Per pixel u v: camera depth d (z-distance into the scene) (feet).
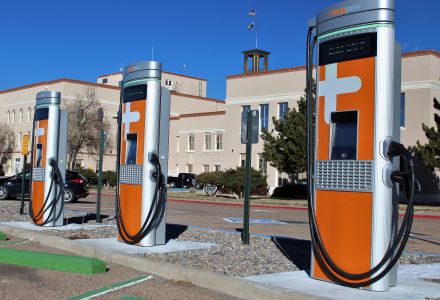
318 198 21.94
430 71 105.50
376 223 20.02
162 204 31.89
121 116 33.47
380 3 20.35
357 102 20.85
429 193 103.60
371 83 20.48
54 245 32.42
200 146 169.68
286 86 132.46
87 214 53.06
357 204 20.57
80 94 194.70
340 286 20.89
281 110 133.59
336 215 21.17
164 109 31.76
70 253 30.37
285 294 19.43
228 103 145.48
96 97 197.16
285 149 97.30
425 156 88.94
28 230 36.99
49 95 40.70
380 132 20.18
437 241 41.75
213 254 29.27
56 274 24.36
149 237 30.96
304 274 23.49
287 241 35.70
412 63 107.65
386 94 20.24
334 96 21.62
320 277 21.81
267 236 38.09
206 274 22.39
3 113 230.89
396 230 20.74
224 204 91.20
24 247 32.17
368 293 19.89
